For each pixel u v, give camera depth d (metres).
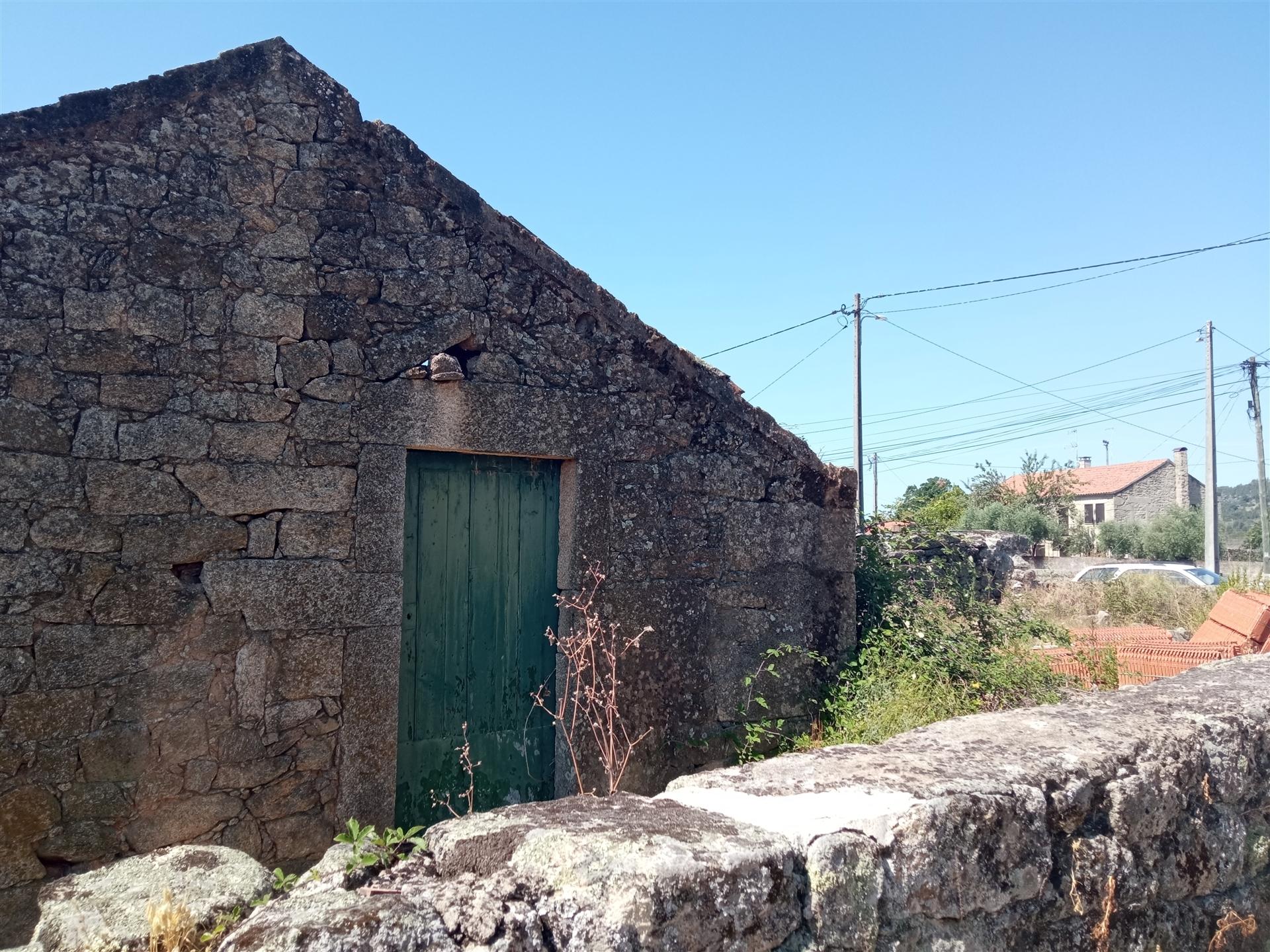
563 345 5.11
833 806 2.04
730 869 1.70
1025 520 31.36
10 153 3.88
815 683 5.86
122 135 4.10
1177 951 2.54
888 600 6.45
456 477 4.93
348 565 4.47
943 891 2.03
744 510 5.66
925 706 5.27
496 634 5.00
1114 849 2.41
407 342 4.67
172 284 4.16
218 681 4.18
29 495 3.84
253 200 4.37
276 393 4.36
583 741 5.03
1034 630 6.79
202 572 4.17
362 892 1.69
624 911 1.55
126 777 3.96
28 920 3.73
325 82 4.57
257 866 2.71
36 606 3.83
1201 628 8.73
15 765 3.76
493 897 1.61
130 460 4.04
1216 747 2.81
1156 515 40.84
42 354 3.89
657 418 5.40
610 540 5.19
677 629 5.37
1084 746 2.56
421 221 4.76
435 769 4.79
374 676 4.50
